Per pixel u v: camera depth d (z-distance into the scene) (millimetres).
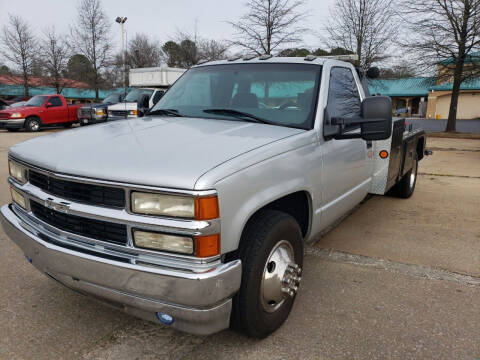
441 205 6109
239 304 2424
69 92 41750
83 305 3119
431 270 3818
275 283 2615
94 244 2295
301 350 2602
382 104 2871
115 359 2508
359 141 3812
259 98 3439
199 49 27781
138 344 2656
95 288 2316
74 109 20188
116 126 3117
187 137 2660
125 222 2156
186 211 2055
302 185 2811
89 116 17172
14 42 31875
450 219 5406
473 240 4625
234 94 3561
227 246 2191
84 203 2293
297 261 2855
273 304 2689
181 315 2160
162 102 3934
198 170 2125
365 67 20438
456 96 20547
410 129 6059
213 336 2750
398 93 45719
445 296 3320
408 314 3041
